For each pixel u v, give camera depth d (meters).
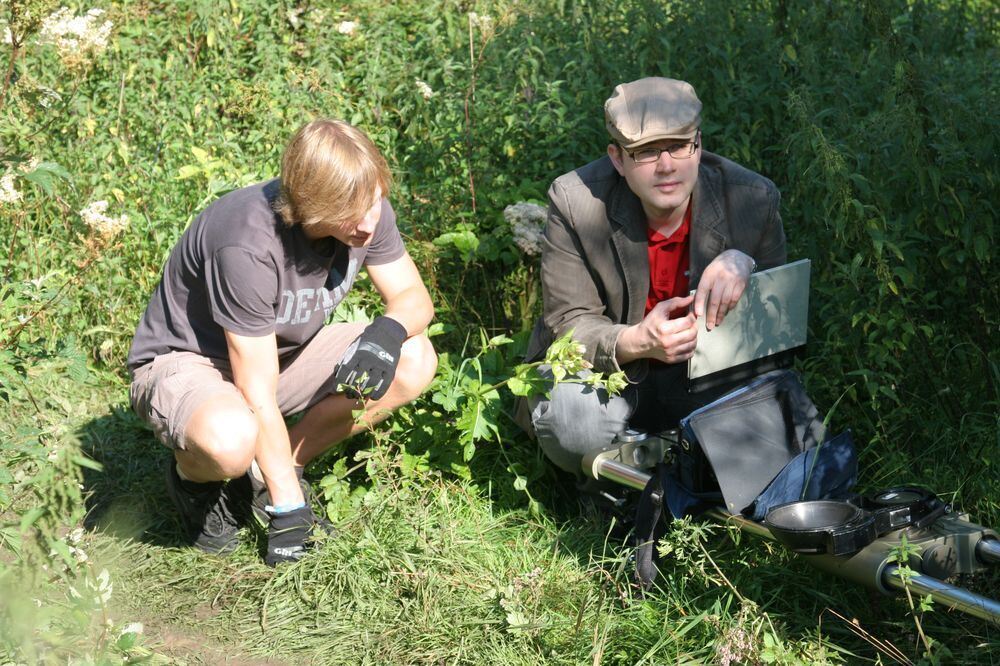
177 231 4.82
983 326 3.90
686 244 3.51
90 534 3.67
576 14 5.58
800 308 3.40
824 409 3.90
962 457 3.64
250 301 3.21
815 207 3.99
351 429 3.73
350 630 3.17
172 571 3.50
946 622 2.97
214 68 6.01
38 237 4.98
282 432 3.37
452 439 3.85
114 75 5.74
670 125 3.18
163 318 3.51
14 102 5.01
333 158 3.02
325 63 5.91
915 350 3.87
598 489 3.57
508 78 5.32
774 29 5.34
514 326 4.63
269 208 3.22
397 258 3.61
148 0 6.32
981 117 3.98
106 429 4.35
